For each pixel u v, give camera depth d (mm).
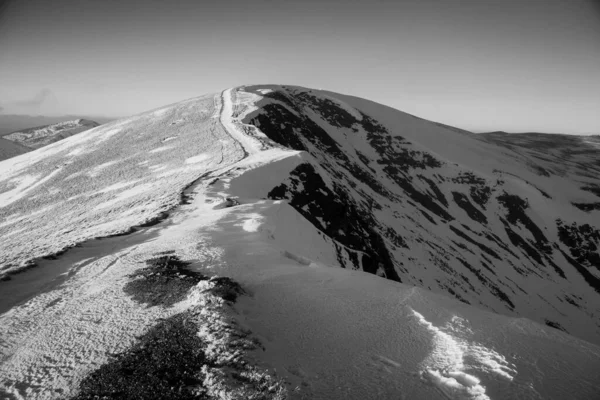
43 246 15836
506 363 5676
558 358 6012
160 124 67625
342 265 23656
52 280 10461
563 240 78812
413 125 116562
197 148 45781
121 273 10641
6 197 47562
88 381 5543
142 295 8789
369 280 10305
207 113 68875
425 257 56375
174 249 12766
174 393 5086
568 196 100125
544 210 83312
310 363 5871
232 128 53312
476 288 55375
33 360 6258
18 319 7867
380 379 5438
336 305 8281
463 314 7871
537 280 65250
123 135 65250
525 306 56750
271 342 6484
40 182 49188
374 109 116438
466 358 5875
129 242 14961
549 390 5043
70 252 13289
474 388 5121
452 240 67562
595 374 5609
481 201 83750
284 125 68750
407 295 8992
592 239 79875
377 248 39812
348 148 85375
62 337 6973
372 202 64812
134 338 6719
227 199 23438
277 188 30438
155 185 33281
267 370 5352
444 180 87438
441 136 115812
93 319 7680
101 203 32906
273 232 17781
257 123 60531
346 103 108812
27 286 10016
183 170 37062
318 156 65562
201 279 9375
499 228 77938
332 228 32750
